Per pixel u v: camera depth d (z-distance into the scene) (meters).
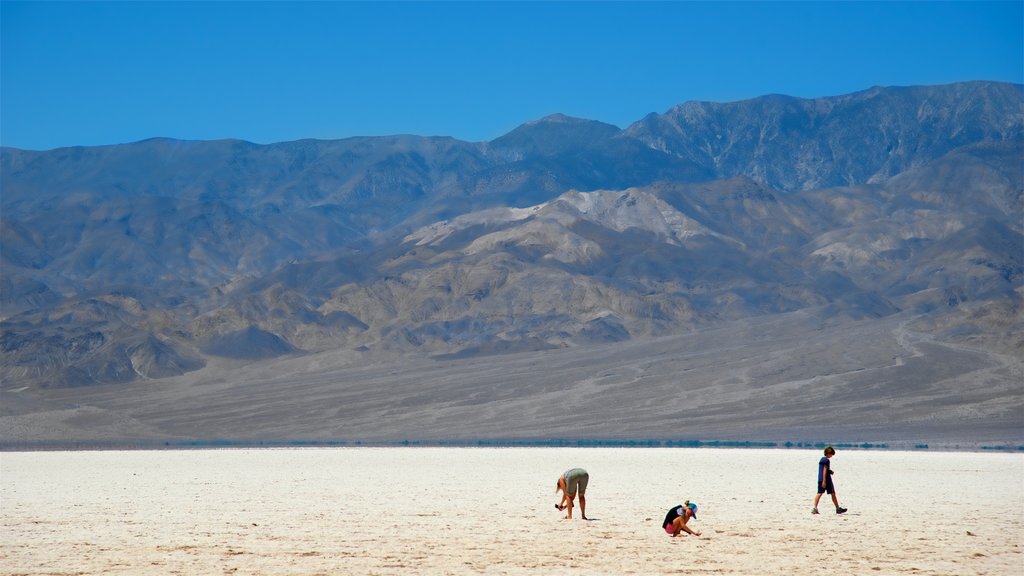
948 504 42.72
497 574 26.05
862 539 31.91
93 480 58.31
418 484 54.44
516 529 34.22
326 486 53.12
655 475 62.19
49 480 58.47
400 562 27.67
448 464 75.38
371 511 39.97
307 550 29.64
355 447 115.19
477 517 37.75
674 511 32.91
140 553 29.25
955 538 32.12
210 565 27.36
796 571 26.58
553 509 40.72
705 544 30.89
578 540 31.61
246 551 29.52
